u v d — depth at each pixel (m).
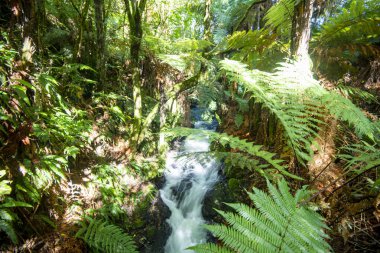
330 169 1.60
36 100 2.04
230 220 0.82
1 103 1.75
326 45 2.62
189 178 3.84
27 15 1.88
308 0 1.86
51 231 1.91
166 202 3.46
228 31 5.88
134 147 3.34
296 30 1.98
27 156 1.85
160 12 4.53
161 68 3.68
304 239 0.83
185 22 5.06
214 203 3.16
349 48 2.46
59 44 3.51
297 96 1.68
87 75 3.34
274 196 0.98
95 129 3.01
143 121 3.47
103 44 3.15
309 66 2.04
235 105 4.21
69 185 2.41
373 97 2.25
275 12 2.35
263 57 2.79
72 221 2.10
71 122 2.44
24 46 1.93
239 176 3.12
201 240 3.12
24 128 1.78
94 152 2.95
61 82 2.77
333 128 1.66
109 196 2.70
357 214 1.46
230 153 1.71
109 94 3.36
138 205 3.08
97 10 2.91
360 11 2.18
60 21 3.78
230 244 0.76
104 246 1.93
